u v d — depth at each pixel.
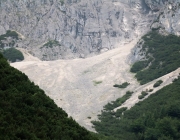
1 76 52.31
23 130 43.06
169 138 133.50
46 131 46.22
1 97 48.03
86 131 51.88
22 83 53.03
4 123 43.44
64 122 51.03
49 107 52.53
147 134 138.12
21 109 47.38
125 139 141.62
